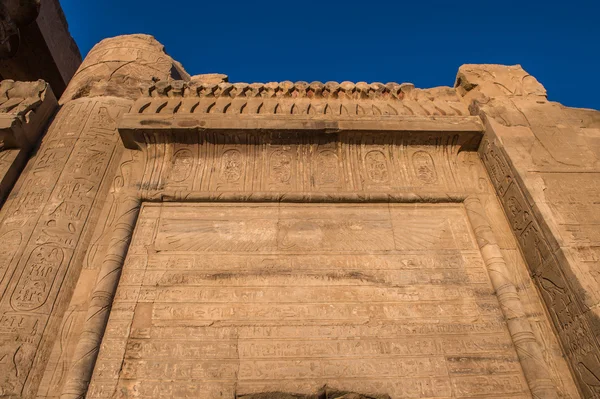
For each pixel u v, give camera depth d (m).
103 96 6.27
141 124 5.21
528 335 4.01
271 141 5.41
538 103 5.67
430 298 4.35
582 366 3.77
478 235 4.81
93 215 4.87
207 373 3.72
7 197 5.00
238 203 5.01
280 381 3.70
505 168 5.02
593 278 3.88
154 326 4.00
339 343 3.97
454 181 5.37
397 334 4.07
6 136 5.24
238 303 4.19
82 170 5.17
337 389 3.68
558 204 4.46
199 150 5.38
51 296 4.13
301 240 4.73
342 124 5.39
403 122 5.48
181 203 4.99
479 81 6.00
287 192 5.06
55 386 3.64
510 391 3.77
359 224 4.91
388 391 3.70
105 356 3.79
